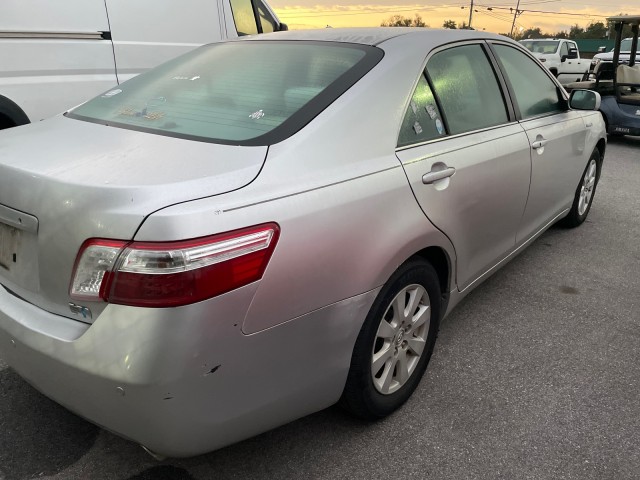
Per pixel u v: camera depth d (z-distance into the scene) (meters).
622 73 9.29
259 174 1.85
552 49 19.81
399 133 2.38
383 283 2.16
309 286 1.87
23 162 1.95
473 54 3.09
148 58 5.50
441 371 2.85
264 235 1.74
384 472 2.19
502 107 3.26
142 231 1.59
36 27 4.59
